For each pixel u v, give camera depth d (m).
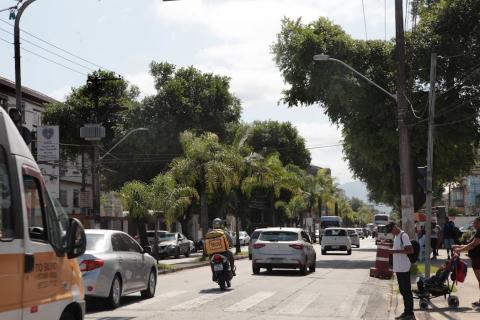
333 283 19.83
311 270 25.06
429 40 30.77
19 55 19.23
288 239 23.30
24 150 5.90
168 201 29.08
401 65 21.97
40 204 6.11
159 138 49.88
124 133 49.72
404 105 21.98
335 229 41.09
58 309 6.21
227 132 52.25
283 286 18.77
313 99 34.41
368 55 31.88
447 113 31.58
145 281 15.51
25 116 44.28
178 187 31.95
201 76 52.62
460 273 13.50
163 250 39.78
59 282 6.34
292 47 32.81
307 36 32.22
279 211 75.75
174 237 42.12
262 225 78.19
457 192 98.75
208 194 38.25
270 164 46.38
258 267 23.39
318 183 77.75
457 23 31.09
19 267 5.41
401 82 21.95
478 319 11.72
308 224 76.06
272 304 14.43
